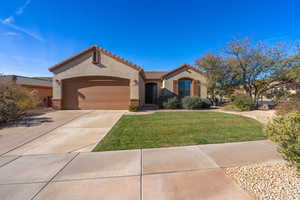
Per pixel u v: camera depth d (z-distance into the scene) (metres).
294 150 2.84
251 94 15.16
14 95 10.47
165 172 3.24
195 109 15.09
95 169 3.38
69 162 3.73
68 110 13.70
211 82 15.95
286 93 14.83
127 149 4.59
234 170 3.27
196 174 3.14
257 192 2.51
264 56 13.55
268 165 3.44
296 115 3.08
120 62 13.79
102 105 14.09
